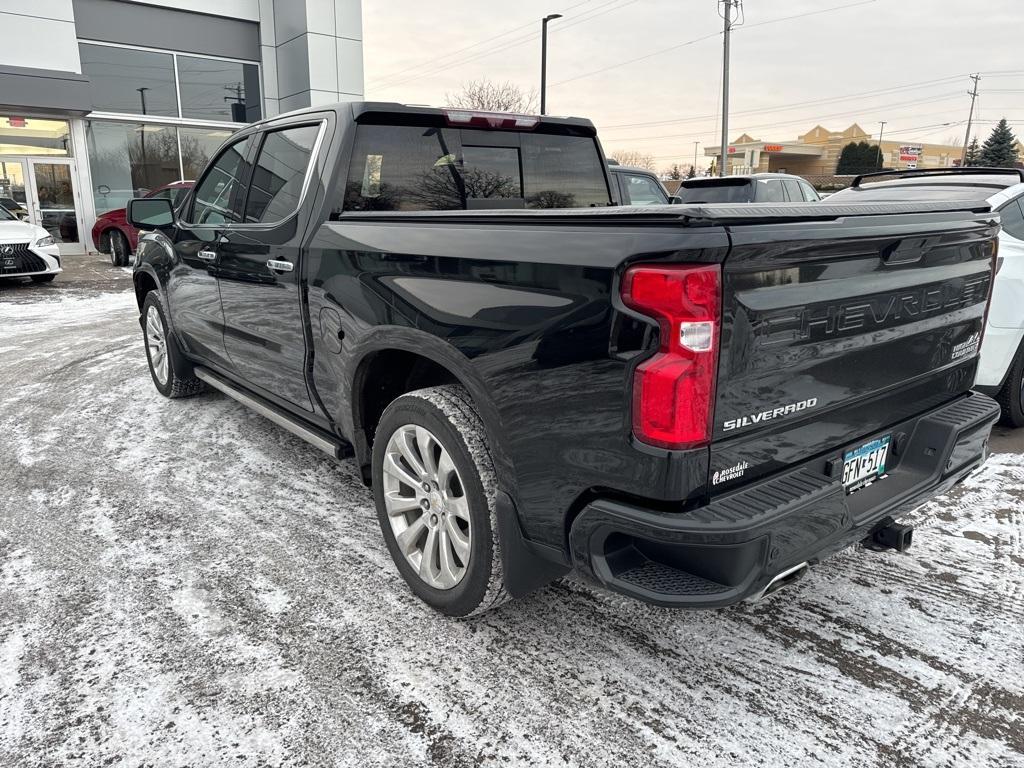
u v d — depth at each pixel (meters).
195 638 2.61
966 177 5.03
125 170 18.95
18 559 3.18
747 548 1.86
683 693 2.34
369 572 3.08
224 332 4.13
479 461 2.41
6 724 2.18
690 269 1.75
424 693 2.33
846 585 3.00
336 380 3.09
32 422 5.11
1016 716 2.24
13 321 9.44
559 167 3.78
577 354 1.97
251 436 4.81
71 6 17.22
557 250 2.03
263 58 20.41
